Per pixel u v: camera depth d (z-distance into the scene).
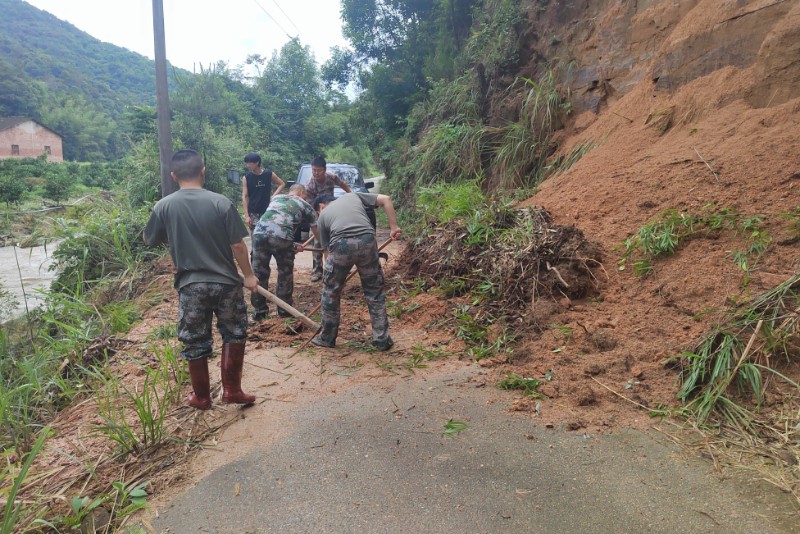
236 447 3.00
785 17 5.54
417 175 12.37
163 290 6.77
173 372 4.10
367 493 2.51
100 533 2.37
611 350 3.79
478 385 3.67
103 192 14.12
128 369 4.30
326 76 23.62
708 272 4.04
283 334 5.00
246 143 21.44
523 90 10.33
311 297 6.35
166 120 10.41
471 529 2.24
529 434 3.00
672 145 5.97
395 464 2.75
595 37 8.70
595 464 2.68
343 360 4.29
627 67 7.99
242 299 3.44
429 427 3.13
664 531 2.18
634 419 3.08
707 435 2.86
